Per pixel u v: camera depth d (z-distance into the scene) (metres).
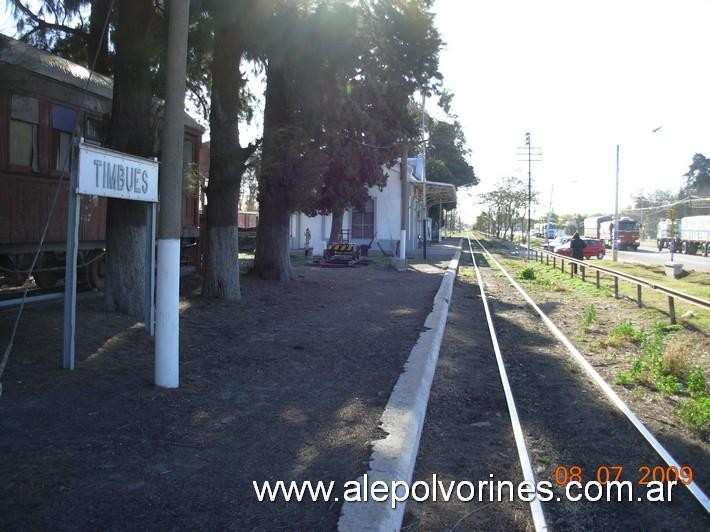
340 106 12.34
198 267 16.02
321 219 33.06
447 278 19.41
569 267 27.09
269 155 11.62
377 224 34.00
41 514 3.49
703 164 90.81
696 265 33.38
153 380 6.11
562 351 9.69
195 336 8.48
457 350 9.40
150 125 8.84
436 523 4.05
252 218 40.53
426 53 13.02
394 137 15.55
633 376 7.63
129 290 8.83
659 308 14.04
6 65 8.00
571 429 5.91
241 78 12.17
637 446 5.46
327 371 7.15
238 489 3.99
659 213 100.69
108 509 3.61
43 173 10.22
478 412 6.43
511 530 3.99
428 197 50.44
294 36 10.69
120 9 8.55
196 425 5.07
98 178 6.13
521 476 4.81
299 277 17.30
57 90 10.28
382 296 14.41
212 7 9.44
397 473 4.34
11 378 5.83
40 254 10.95
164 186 5.84
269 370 7.02
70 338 6.19
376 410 5.73
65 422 4.90
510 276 24.30
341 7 10.85
